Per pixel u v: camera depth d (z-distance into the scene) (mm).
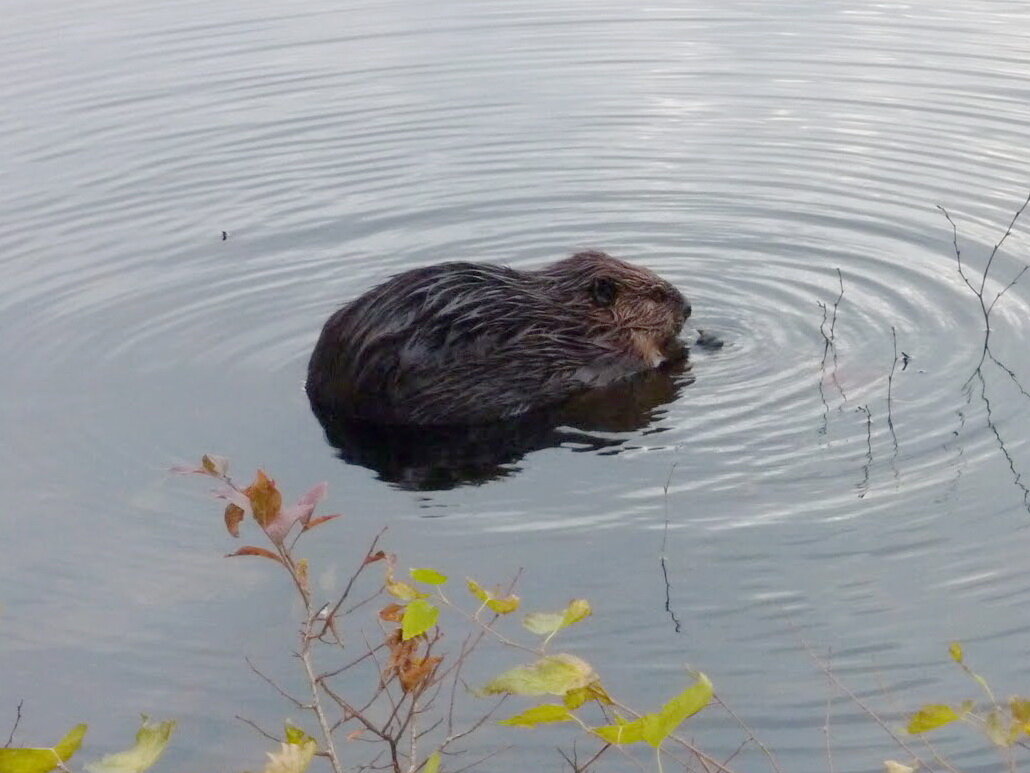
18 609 6137
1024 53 14898
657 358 8805
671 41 16094
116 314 9570
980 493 6719
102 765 3742
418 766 4996
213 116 13945
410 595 4152
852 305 9367
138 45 16453
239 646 5801
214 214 11477
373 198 11797
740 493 6891
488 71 15242
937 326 8867
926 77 14312
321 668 5621
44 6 18547
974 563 6117
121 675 5645
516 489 7074
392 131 13406
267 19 17578
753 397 8102
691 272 10188
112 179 12281
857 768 4902
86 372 8695
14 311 9641
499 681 3842
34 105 14344
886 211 11031
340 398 8016
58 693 5551
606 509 6789
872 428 7531
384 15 17797
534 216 11367
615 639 5672
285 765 3801
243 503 4371
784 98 13930
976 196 11195
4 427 7945
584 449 7559
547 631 4043
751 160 12336
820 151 12453
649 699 5289
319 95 14547
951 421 7527
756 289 9805
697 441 7562
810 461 7191
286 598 6137
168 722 3889
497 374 8062
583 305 8484
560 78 14891
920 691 5281
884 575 6059
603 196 11688
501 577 6168
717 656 5543
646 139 12953
